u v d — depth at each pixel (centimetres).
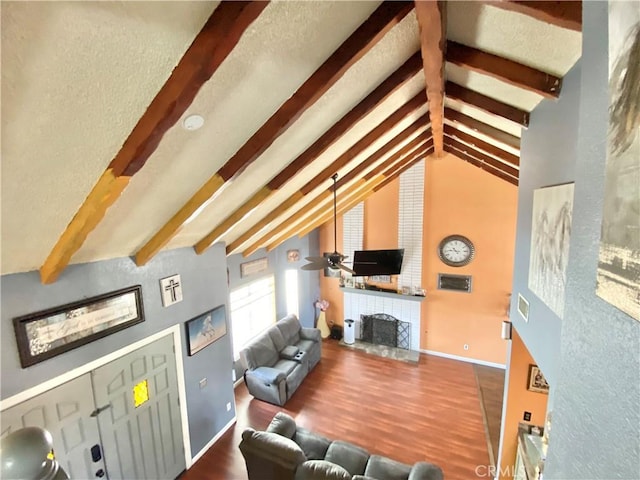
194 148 207
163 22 121
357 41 168
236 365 593
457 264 644
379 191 696
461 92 277
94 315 288
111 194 198
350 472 336
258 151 223
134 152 174
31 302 246
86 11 108
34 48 112
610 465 74
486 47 194
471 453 418
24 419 244
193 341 398
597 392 82
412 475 304
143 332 336
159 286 354
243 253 606
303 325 786
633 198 67
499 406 512
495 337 635
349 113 253
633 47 67
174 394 376
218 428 448
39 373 252
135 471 331
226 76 158
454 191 633
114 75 135
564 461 99
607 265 79
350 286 746
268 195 324
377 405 517
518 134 318
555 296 200
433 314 683
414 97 295
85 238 232
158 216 279
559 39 160
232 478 383
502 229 607
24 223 195
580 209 99
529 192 269
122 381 316
